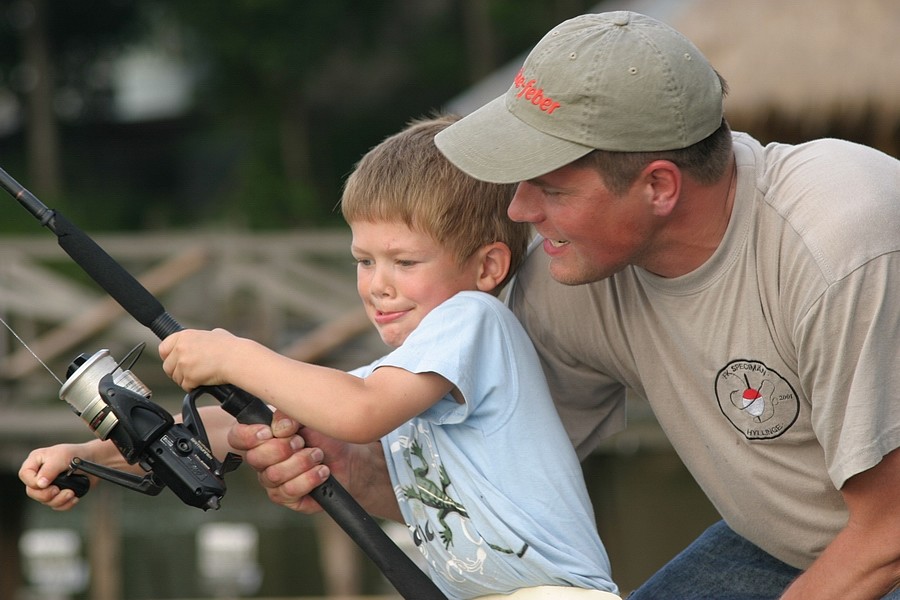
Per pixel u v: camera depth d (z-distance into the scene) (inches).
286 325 1213.7
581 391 325.4
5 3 2768.2
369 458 311.6
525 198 280.7
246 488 1539.1
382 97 2751.0
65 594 1263.5
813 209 268.5
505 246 301.9
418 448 297.1
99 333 1130.7
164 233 2561.5
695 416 296.5
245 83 2699.3
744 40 930.7
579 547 289.6
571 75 270.1
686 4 995.3
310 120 2743.6
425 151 295.9
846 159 274.5
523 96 276.7
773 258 273.4
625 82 266.8
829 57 892.6
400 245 293.3
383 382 277.7
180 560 1408.7
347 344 1113.4
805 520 293.4
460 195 292.8
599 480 1176.2
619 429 337.4
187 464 275.7
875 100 873.5
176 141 2886.3
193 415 282.0
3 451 1085.8
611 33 272.2
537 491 287.6
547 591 286.4
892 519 265.1
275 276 1153.4
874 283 260.4
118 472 279.1
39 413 1072.2
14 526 1189.7
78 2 2758.4
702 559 336.5
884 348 261.6
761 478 293.0
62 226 287.7
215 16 2642.7
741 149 285.6
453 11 2770.7
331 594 1199.6
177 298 1160.2
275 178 2615.7
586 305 308.5
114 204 2642.7
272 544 1440.7
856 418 261.9
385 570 287.7
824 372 266.5
